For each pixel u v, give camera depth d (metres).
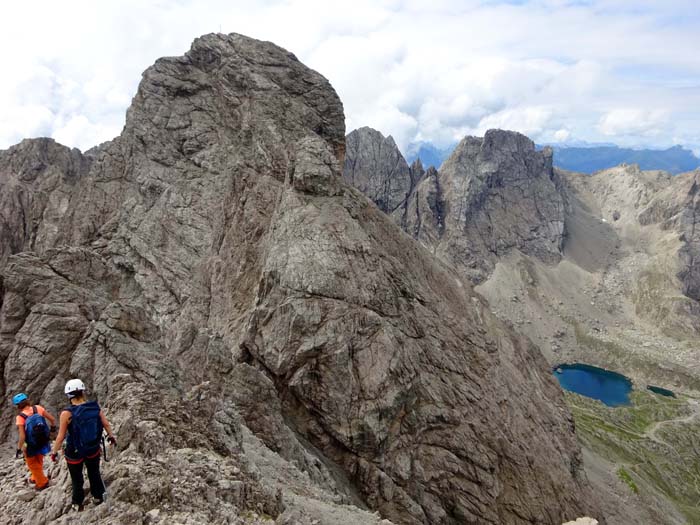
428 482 55.34
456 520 55.53
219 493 17.22
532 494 61.16
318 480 40.16
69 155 161.25
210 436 21.61
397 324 62.94
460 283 101.31
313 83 102.00
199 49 111.31
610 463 134.12
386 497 50.28
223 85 104.50
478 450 59.81
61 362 31.23
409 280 74.12
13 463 17.97
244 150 92.19
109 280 40.66
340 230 65.56
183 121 106.19
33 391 30.03
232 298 71.25
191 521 14.30
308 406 53.88
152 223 93.00
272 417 41.19
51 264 38.34
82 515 13.45
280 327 56.84
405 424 57.38
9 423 28.38
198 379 39.59
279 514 19.00
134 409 19.48
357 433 52.09
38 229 136.50
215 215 91.56
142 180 101.19
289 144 88.00
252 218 78.31
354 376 54.66
